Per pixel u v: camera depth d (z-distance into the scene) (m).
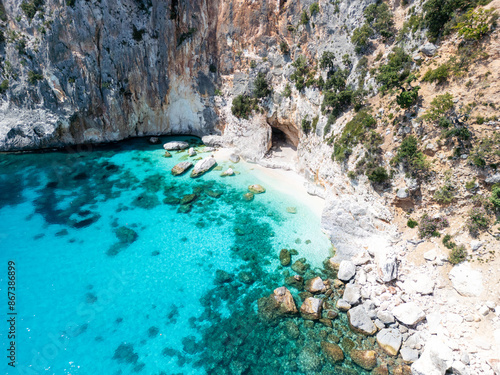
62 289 24.61
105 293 24.39
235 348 20.69
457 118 22.41
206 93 45.19
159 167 40.88
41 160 41.44
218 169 40.59
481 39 22.39
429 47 25.25
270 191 36.47
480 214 21.20
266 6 38.47
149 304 23.64
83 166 40.44
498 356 17.38
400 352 20.09
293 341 21.06
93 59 41.03
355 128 28.75
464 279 20.66
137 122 46.62
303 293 24.55
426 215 23.84
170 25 41.78
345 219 28.64
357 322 21.69
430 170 23.61
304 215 32.75
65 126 42.81
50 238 29.22
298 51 37.44
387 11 29.55
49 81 40.62
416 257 23.70
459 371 17.59
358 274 25.38
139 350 20.53
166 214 32.72
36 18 38.28
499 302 19.02
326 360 19.83
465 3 23.56
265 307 23.31
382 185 26.23
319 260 27.58
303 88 36.72
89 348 20.56
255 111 42.22
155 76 44.31
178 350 20.56
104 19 39.69
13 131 42.00
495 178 20.62
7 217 31.50
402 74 26.81
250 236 30.19
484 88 21.73
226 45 42.38
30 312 22.81
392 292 23.14
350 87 31.34
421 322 21.19
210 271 26.50
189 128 48.22
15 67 40.81
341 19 32.50
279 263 27.33
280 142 45.19
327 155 32.59
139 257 27.62
